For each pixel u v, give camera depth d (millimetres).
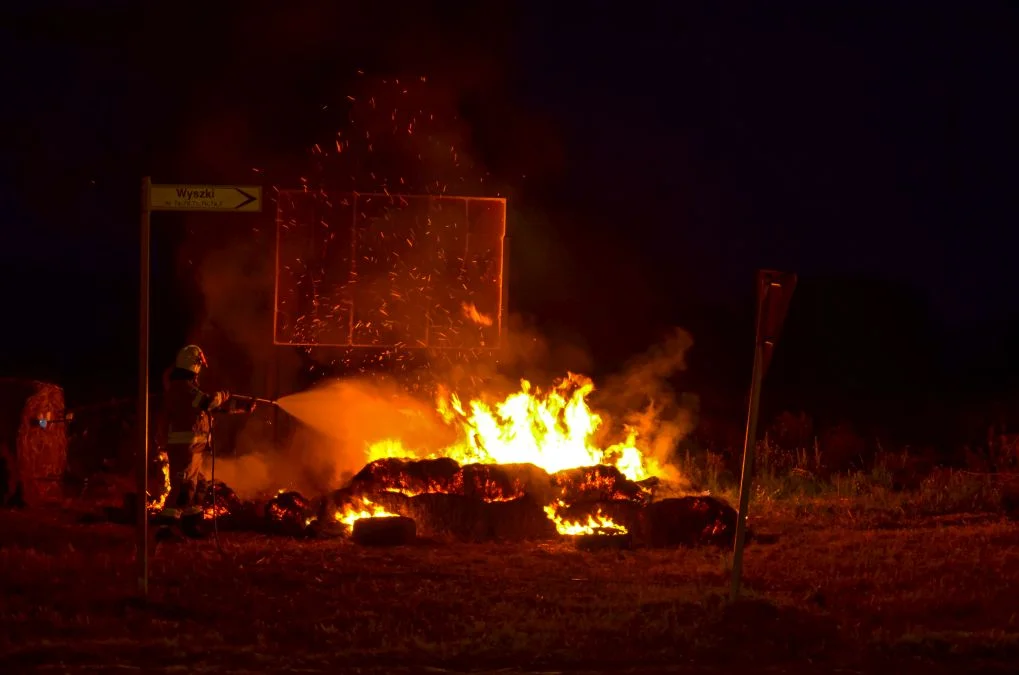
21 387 14242
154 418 16281
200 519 11789
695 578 10273
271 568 10078
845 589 9812
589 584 10000
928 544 11891
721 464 17297
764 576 10266
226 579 9586
